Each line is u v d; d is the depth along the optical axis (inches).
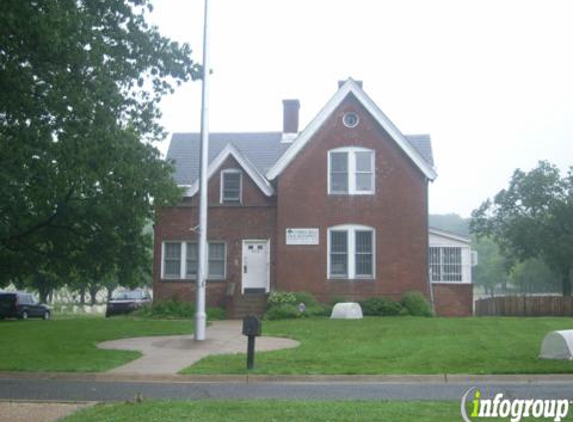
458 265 1321.4
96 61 856.9
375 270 1151.0
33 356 649.0
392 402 411.2
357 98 1180.5
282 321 984.3
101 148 887.7
